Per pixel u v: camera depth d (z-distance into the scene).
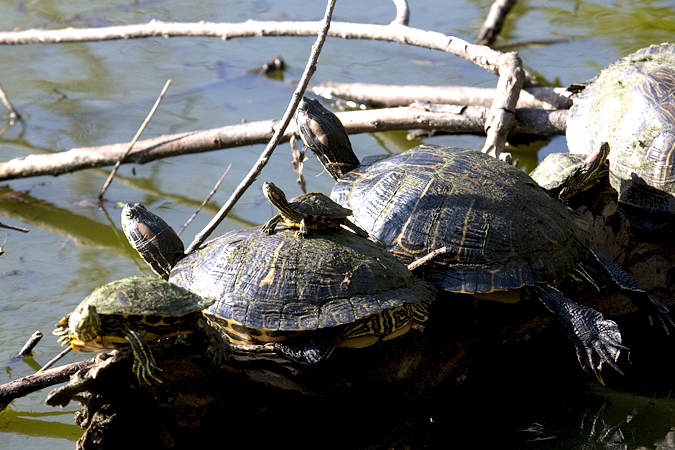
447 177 7.21
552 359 7.71
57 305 8.70
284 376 6.20
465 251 6.72
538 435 6.48
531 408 6.91
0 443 6.59
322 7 16.78
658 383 7.31
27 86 14.30
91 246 10.35
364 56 15.34
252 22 13.16
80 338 5.11
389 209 7.11
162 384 5.66
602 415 6.76
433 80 14.11
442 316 7.15
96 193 11.59
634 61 10.03
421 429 6.62
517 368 7.55
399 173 7.41
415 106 12.01
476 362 7.28
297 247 6.44
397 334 6.32
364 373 6.58
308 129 8.80
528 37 15.49
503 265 6.68
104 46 16.03
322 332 6.10
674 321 8.28
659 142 8.73
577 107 10.12
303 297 6.12
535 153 12.07
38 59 15.41
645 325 8.27
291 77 14.55
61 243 10.39
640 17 15.88
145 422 5.83
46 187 11.88
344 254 6.39
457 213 6.88
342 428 6.55
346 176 7.95
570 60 14.30
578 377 7.42
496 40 15.44
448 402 6.94
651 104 9.02
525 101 12.72
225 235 7.03
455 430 6.59
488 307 7.32
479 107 11.69
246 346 6.30
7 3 17.31
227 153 12.60
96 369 5.41
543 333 7.80
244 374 5.99
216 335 5.69
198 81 14.48
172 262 7.25
